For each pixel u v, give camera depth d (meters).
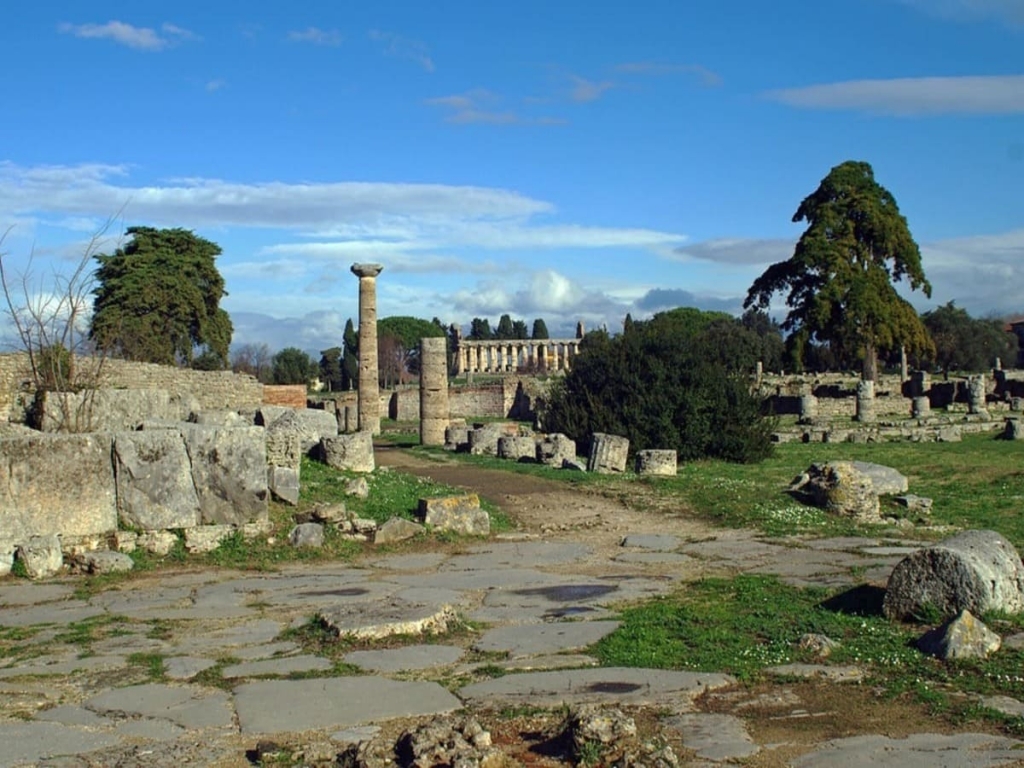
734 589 13.00
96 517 15.40
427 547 16.72
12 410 23.42
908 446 39.25
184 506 16.00
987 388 74.06
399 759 6.74
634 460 30.81
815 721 7.66
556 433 33.19
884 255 66.56
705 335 36.22
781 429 47.00
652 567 15.02
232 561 15.43
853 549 16.31
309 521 16.95
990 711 7.75
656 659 9.41
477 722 7.07
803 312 66.12
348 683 8.77
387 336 112.88
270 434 18.89
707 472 29.00
